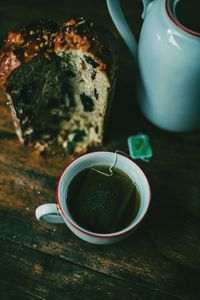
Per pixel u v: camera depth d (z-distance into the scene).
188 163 0.47
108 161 0.41
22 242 0.42
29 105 0.44
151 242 0.42
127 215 0.40
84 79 0.43
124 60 0.52
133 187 0.41
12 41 0.40
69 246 0.42
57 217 0.40
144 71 0.43
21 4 0.56
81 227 0.37
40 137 0.47
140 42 0.42
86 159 0.41
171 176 0.46
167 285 0.40
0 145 0.47
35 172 0.46
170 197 0.45
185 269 0.41
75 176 0.41
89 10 0.56
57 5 0.56
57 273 0.41
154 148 0.47
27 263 0.41
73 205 0.40
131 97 0.50
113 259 0.41
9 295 0.39
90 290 0.40
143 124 0.49
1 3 0.56
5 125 0.48
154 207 0.44
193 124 0.46
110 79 0.40
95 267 0.41
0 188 0.45
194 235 0.43
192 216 0.44
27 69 0.40
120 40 0.54
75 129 0.48
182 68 0.40
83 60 0.41
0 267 0.41
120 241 0.42
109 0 0.41
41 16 0.55
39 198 0.44
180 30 0.38
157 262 0.41
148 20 0.41
